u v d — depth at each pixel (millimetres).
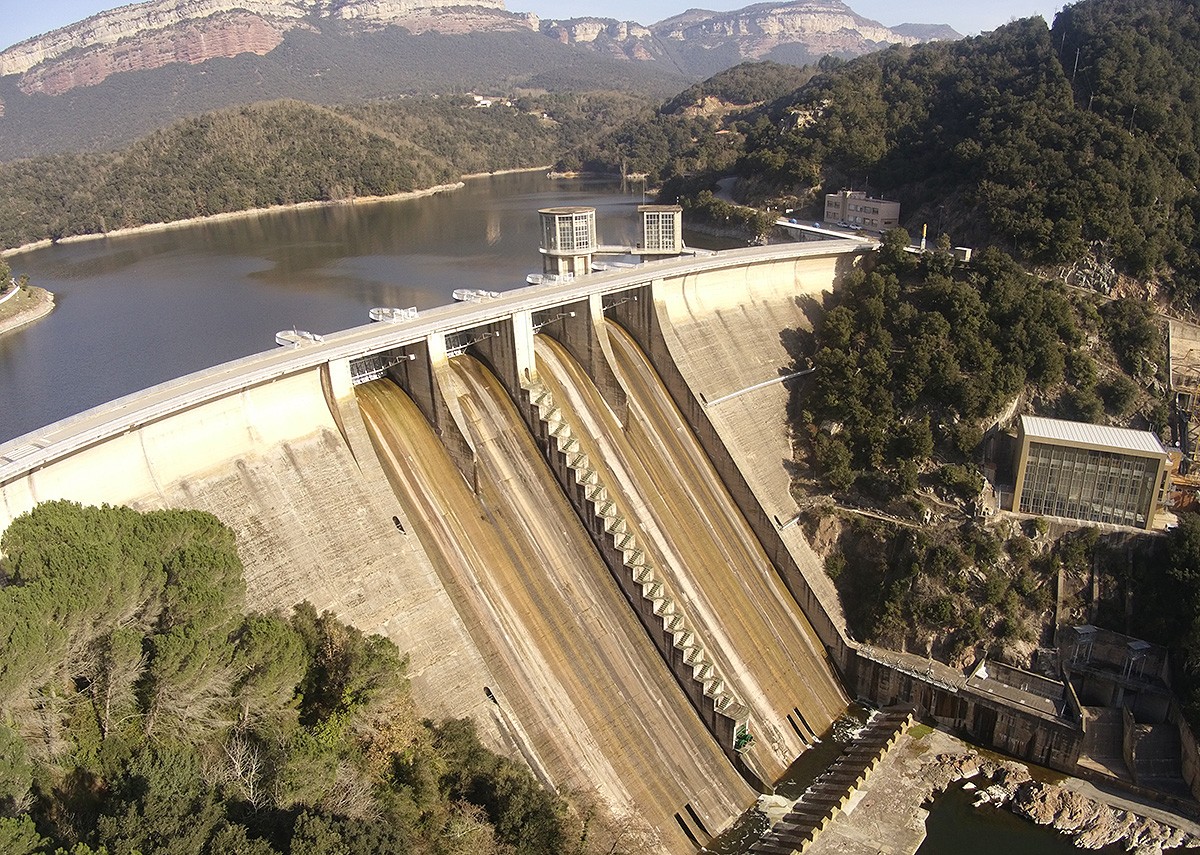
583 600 59094
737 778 57906
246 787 32062
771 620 71375
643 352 81125
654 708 57406
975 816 58594
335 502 51344
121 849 26422
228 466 48531
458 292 70688
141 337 117188
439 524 55125
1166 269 91062
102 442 43188
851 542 75750
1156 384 82062
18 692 29812
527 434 64250
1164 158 97062
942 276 90312
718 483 77688
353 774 36062
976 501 72812
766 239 142625
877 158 134875
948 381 78562
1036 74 117500
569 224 95750
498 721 50188
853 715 68750
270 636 38000
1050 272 93125
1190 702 58844
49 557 33188
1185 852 55062
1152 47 110062
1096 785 60094
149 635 35531
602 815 48969
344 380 54375
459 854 37812
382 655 42125
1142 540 67938
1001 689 65500
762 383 85312
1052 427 71938
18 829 25062
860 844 55219
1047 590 68625
